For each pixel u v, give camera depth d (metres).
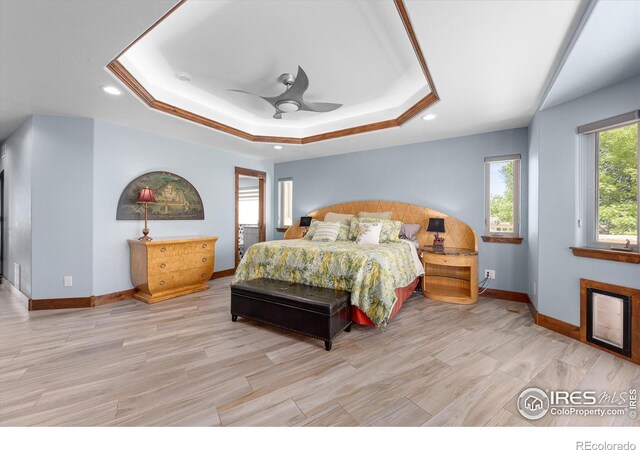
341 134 4.04
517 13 1.57
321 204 5.39
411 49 2.34
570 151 2.53
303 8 1.85
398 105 3.56
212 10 1.87
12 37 1.81
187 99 3.35
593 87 2.28
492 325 2.81
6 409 1.54
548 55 1.99
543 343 2.40
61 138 3.22
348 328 2.66
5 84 2.45
